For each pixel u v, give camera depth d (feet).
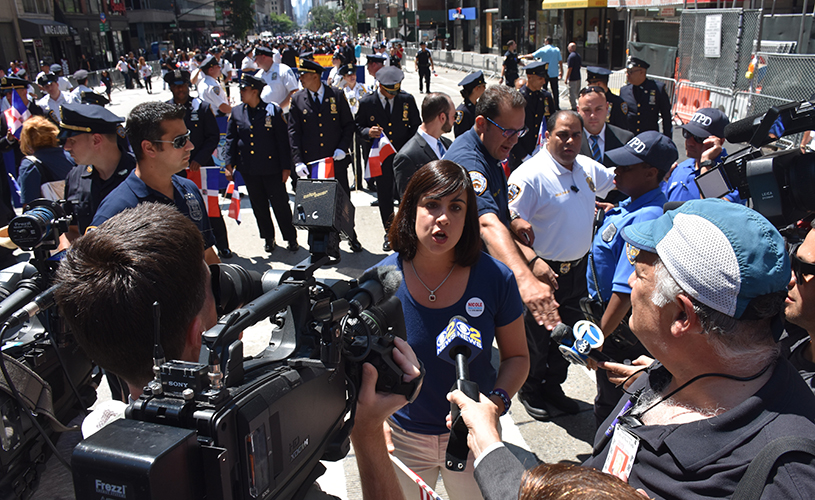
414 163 15.28
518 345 7.29
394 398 4.18
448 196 6.39
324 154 22.12
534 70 23.44
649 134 9.83
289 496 3.37
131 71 114.11
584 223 10.99
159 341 3.14
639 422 4.26
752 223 3.74
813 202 6.58
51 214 6.84
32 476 6.48
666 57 43.11
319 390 3.52
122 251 3.23
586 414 11.76
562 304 11.55
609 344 8.83
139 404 2.90
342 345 3.86
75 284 3.23
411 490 7.11
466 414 4.66
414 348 6.97
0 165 15.67
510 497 3.95
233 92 82.79
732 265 3.67
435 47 147.23
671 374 4.57
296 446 3.27
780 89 30.01
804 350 5.80
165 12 225.56
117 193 8.49
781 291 3.73
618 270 8.34
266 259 21.36
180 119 8.43
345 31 333.21
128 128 8.23
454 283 6.93
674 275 3.89
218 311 4.51
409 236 6.84
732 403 3.84
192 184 9.36
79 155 9.53
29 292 6.05
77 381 7.75
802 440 3.27
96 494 2.58
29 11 124.16
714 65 35.86
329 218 3.98
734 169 7.63
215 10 304.30
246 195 29.58
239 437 2.84
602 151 16.39
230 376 3.06
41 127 12.96
